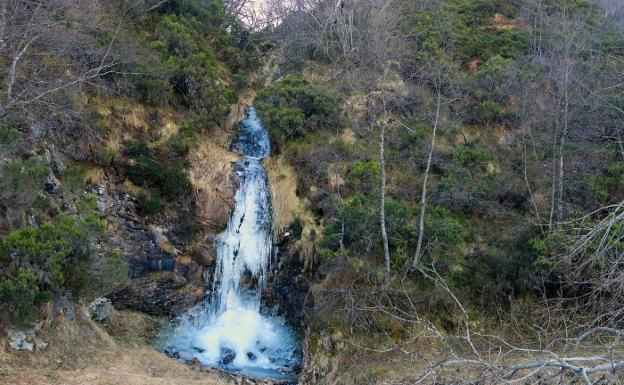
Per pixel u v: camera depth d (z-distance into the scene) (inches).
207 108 757.3
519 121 796.0
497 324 535.2
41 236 406.9
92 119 607.5
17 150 491.5
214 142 738.2
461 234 601.0
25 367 367.9
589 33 912.9
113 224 570.6
